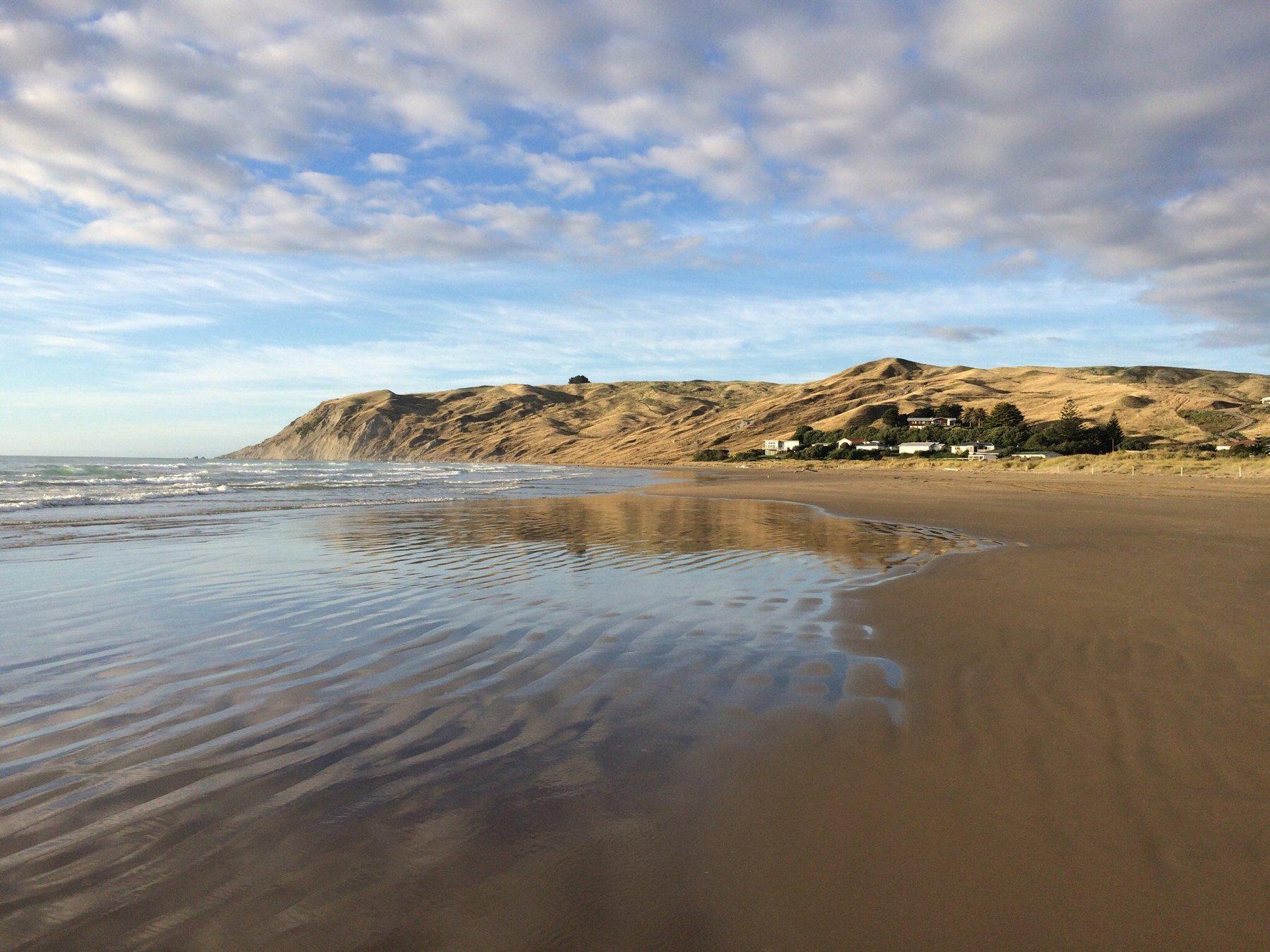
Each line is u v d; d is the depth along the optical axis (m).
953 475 63.12
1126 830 3.41
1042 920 2.76
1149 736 4.53
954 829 3.42
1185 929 2.71
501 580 10.23
